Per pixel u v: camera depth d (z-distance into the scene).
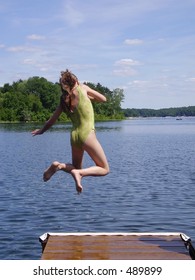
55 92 155.25
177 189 23.00
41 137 81.00
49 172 6.62
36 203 19.47
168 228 15.01
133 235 10.38
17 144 63.75
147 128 133.00
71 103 6.57
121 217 16.61
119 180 26.53
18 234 14.36
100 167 6.55
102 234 10.43
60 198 20.67
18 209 18.19
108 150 52.34
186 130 118.69
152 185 24.45
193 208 18.12
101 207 18.48
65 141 69.44
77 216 16.86
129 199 20.27
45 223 15.81
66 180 26.78
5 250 12.75
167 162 37.78
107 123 164.38
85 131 6.55
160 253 9.03
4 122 145.75
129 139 76.19
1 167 34.59
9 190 23.14
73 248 9.36
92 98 6.77
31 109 149.88
